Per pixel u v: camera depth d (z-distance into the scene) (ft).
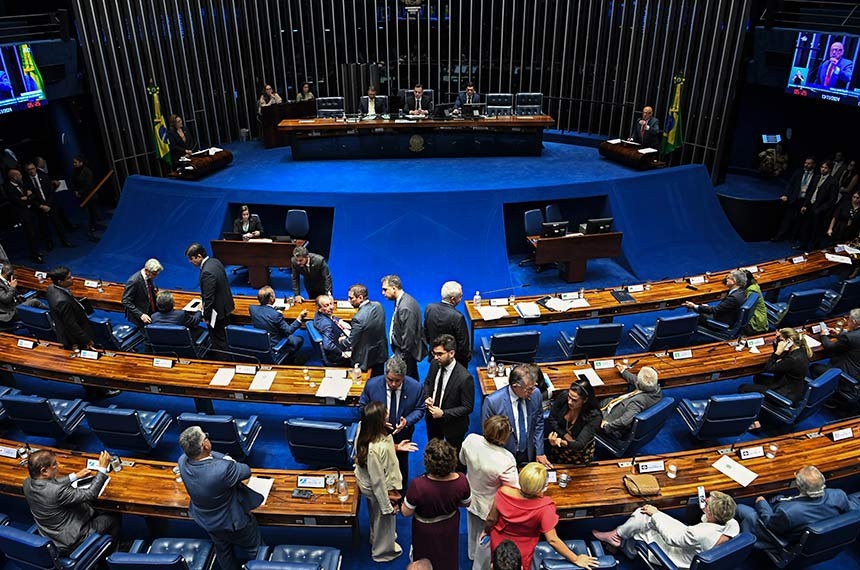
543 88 58.85
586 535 19.35
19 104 39.63
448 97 62.54
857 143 43.70
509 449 17.87
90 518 17.51
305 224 37.68
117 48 46.62
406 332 21.30
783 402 22.44
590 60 54.80
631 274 38.37
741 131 50.31
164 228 39.78
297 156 48.91
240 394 22.20
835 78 38.52
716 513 15.83
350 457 19.85
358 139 48.83
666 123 49.03
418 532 14.92
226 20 55.16
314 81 61.46
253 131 59.82
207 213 39.42
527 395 16.93
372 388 18.06
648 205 40.65
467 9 58.75
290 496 17.57
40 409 20.95
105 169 48.26
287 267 35.60
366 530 19.58
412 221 37.81
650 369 20.30
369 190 40.91
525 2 56.54
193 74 53.42
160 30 49.90
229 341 25.12
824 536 15.69
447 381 18.43
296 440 19.06
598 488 17.88
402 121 48.11
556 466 18.66
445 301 21.47
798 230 42.06
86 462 19.06
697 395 26.61
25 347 25.02
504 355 24.81
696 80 46.80
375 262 37.14
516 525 14.19
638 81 51.60
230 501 15.98
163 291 26.16
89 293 30.94
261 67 58.65
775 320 29.86
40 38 43.88
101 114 46.21
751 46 43.27
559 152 51.31
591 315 28.40
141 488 17.94
